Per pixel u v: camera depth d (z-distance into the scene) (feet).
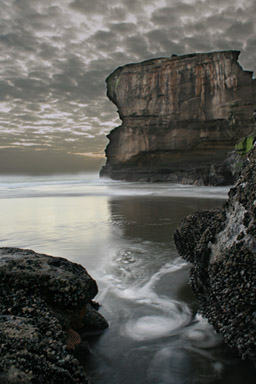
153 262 17.85
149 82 150.00
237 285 9.41
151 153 154.61
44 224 30.42
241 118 132.26
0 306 7.69
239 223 10.95
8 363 5.82
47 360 6.25
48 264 9.84
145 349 9.57
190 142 144.77
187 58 141.90
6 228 28.40
